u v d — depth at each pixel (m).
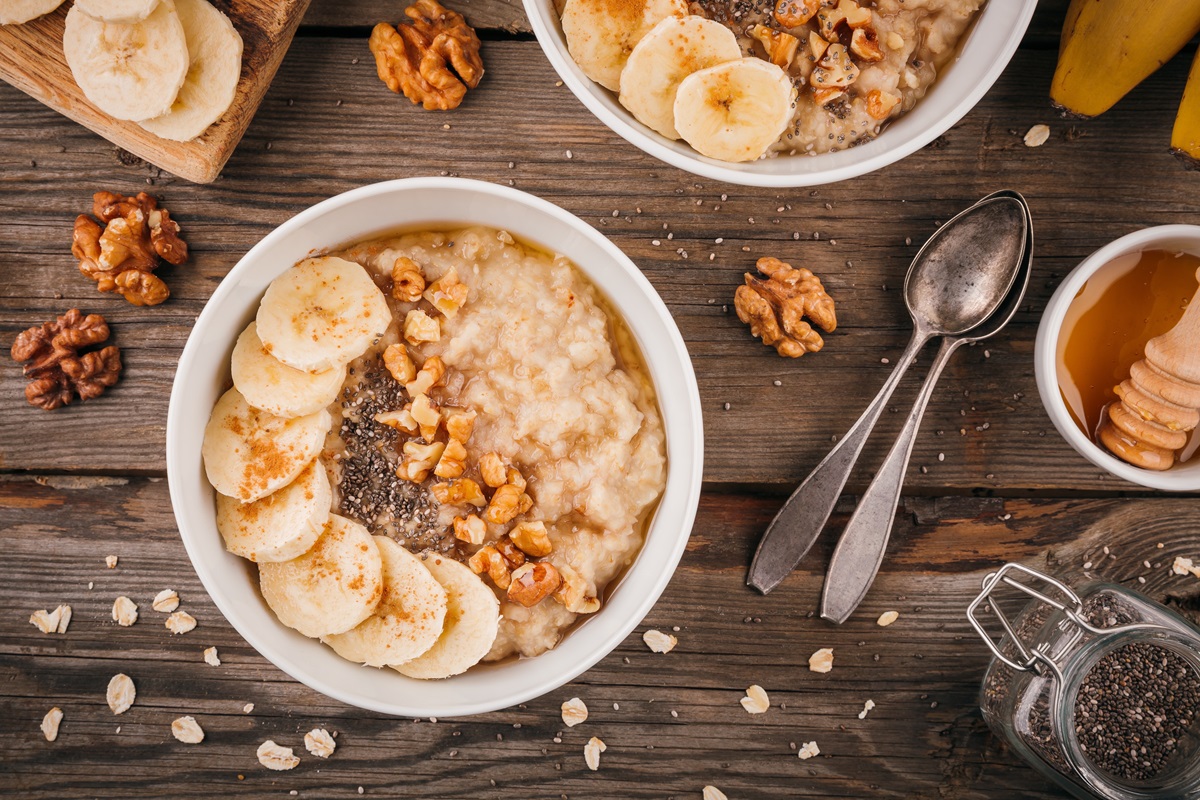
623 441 0.46
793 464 0.50
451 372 0.46
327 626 0.45
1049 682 0.47
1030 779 0.51
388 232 0.46
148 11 0.45
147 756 0.50
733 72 0.44
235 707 0.50
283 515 0.45
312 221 0.44
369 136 0.49
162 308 0.49
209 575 0.44
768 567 0.50
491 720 0.51
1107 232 0.50
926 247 0.49
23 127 0.49
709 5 0.46
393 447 0.46
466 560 0.46
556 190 0.50
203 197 0.49
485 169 0.50
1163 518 0.51
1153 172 0.50
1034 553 0.51
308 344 0.44
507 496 0.45
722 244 0.50
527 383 0.46
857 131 0.47
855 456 0.49
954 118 0.45
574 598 0.45
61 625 0.50
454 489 0.46
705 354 0.50
